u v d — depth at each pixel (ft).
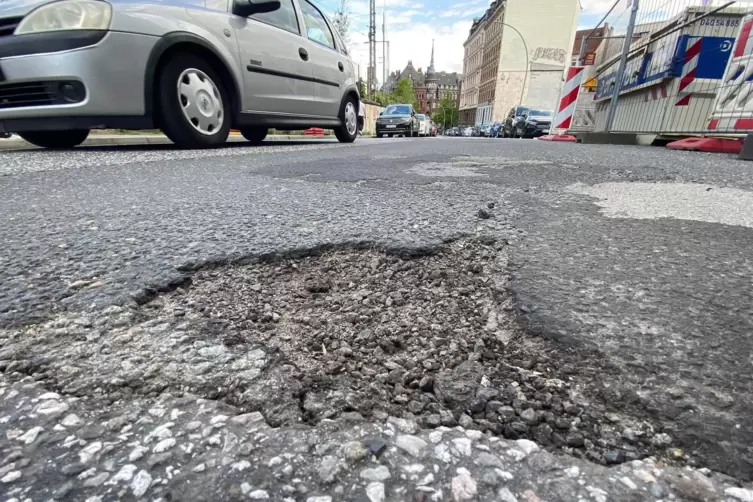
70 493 1.58
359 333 2.84
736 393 2.19
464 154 14.42
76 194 6.48
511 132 69.56
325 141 25.26
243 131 23.35
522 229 4.84
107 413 1.97
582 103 33.99
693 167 10.94
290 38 16.88
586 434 1.98
